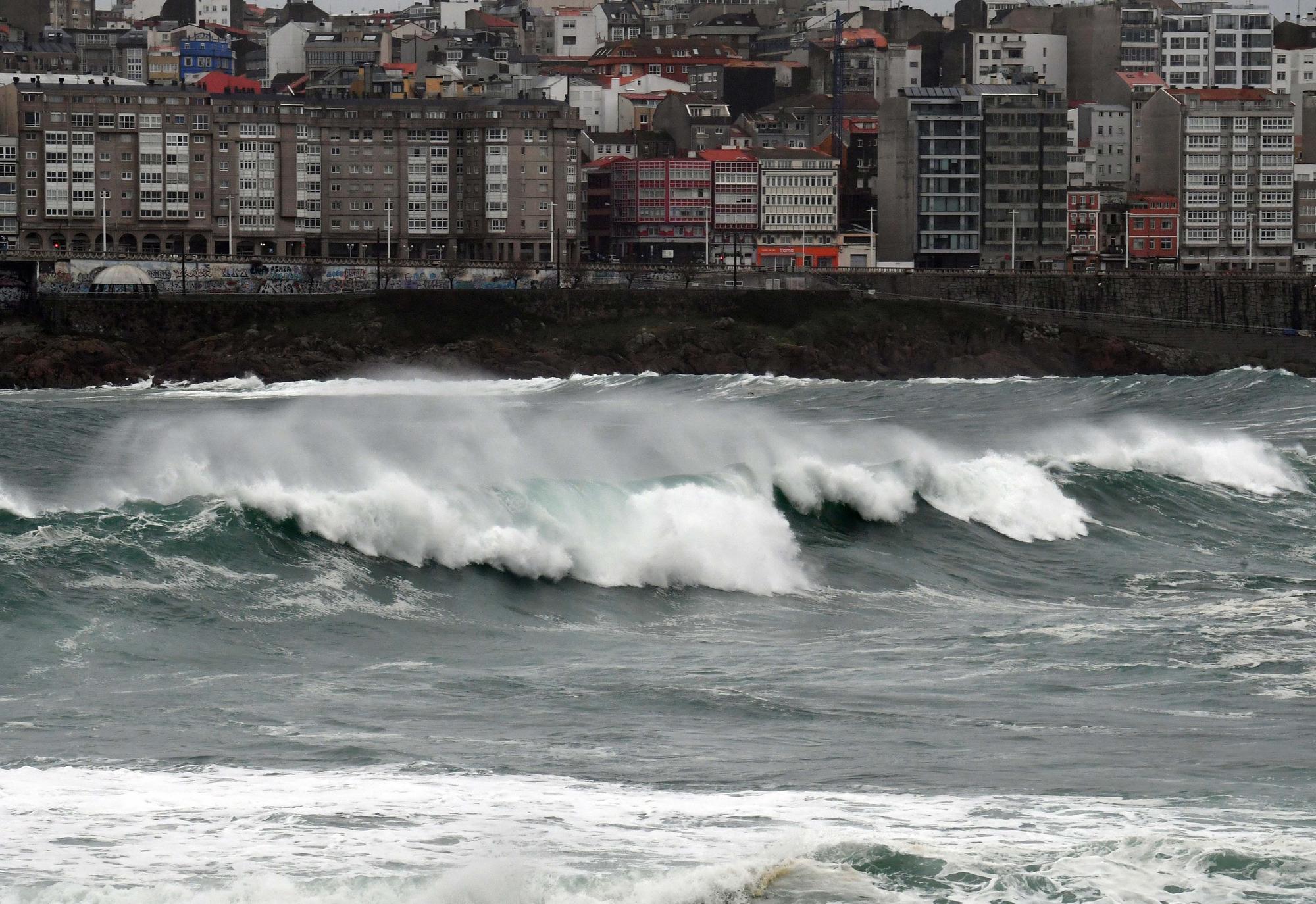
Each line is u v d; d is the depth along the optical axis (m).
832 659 138.75
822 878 86.06
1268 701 125.12
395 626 143.62
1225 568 184.62
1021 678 132.12
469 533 157.38
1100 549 190.00
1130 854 89.44
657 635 147.75
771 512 176.12
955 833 93.38
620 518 165.50
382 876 85.62
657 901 83.38
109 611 136.75
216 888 84.06
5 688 121.38
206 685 123.75
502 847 90.25
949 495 194.25
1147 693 127.44
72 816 93.94
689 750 109.94
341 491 158.00
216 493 158.25
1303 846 90.81
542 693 124.25
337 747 108.25
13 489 196.75
